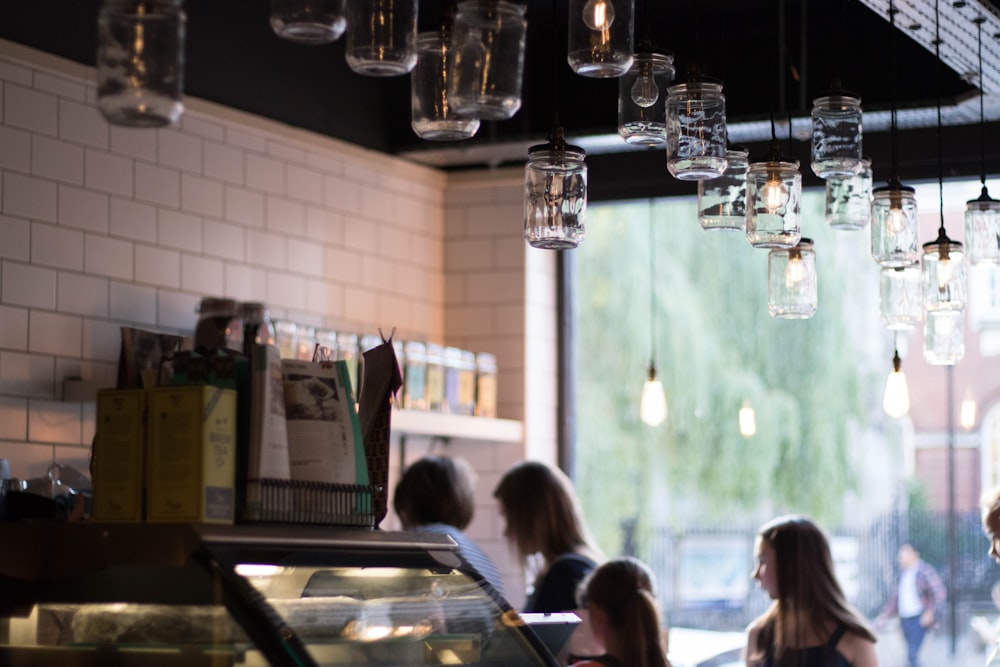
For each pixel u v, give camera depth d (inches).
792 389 322.7
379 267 202.1
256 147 182.1
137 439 84.7
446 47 89.6
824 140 107.0
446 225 215.5
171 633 82.8
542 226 96.3
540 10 194.2
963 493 323.3
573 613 134.2
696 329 319.0
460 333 213.0
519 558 168.2
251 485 86.1
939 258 127.0
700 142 97.5
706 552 306.3
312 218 190.4
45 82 154.3
